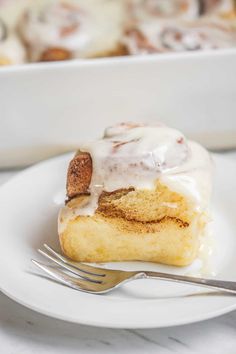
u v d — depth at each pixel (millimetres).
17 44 574
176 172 421
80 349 369
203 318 358
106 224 416
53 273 396
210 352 365
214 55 499
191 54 499
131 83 504
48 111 507
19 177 481
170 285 391
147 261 421
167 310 364
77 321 359
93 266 417
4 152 521
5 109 501
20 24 588
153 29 576
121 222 416
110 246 418
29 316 390
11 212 454
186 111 521
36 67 488
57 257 414
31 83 493
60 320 387
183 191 413
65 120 513
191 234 410
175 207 413
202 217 417
